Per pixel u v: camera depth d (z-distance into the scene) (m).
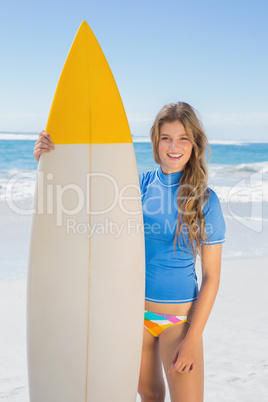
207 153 2.27
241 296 5.06
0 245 7.17
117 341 2.13
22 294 5.14
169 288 2.21
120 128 2.16
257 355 3.64
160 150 2.22
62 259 2.12
